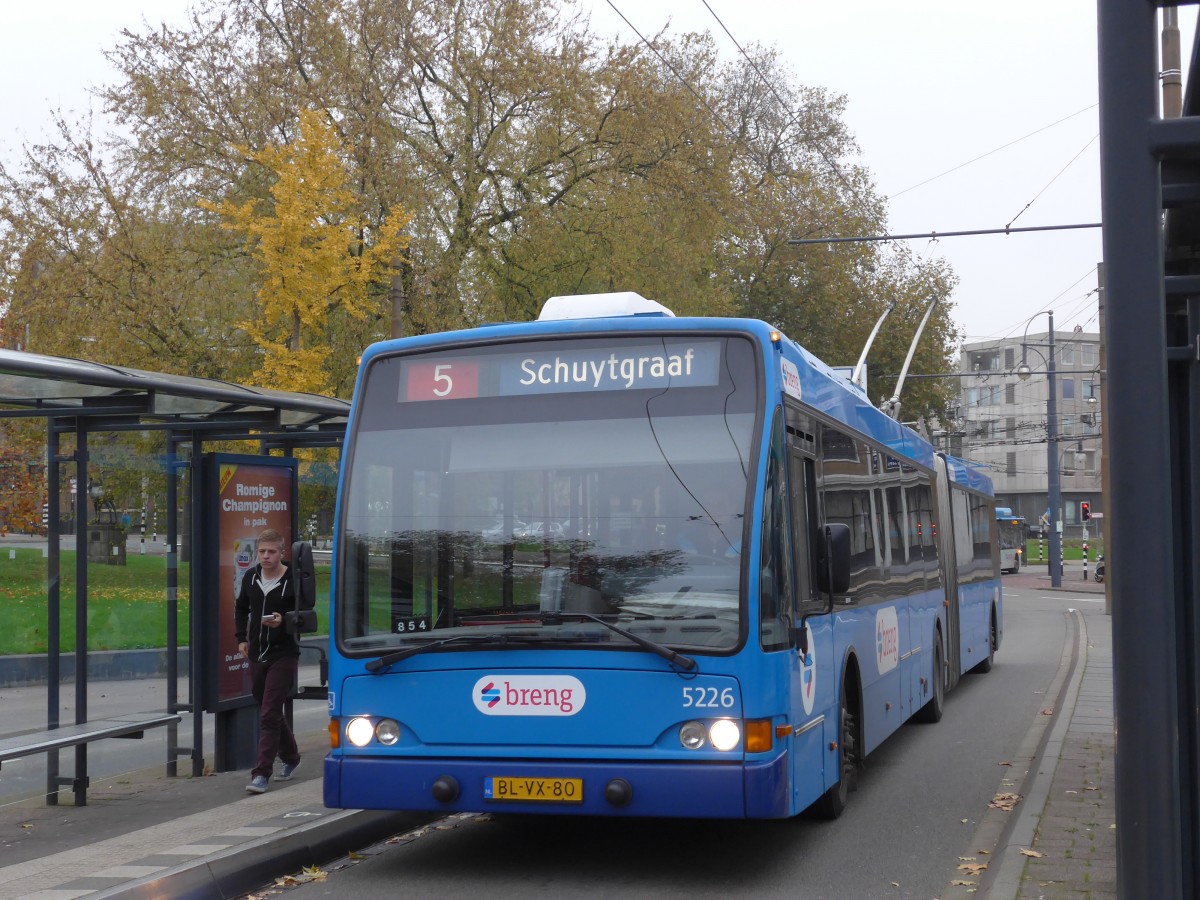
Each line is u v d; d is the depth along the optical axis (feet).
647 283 96.22
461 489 25.05
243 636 32.91
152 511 61.62
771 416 24.45
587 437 24.80
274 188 58.70
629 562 23.90
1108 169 14.94
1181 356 17.06
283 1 82.12
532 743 23.65
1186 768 16.44
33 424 70.49
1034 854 23.82
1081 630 96.84
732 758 22.85
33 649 60.85
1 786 35.35
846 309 156.04
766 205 133.59
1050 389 180.75
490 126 91.25
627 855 26.76
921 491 47.01
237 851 24.23
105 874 22.71
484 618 24.26
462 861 26.35
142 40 82.53
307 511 59.88
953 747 41.81
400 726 24.40
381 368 26.43
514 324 26.09
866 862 25.89
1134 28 14.89
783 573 24.30
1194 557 16.93
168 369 79.10
